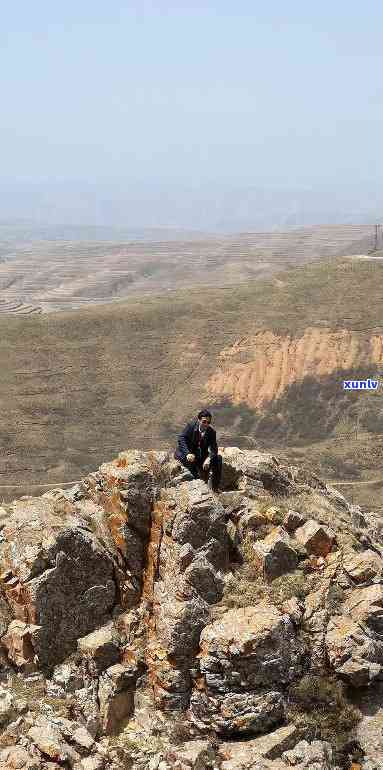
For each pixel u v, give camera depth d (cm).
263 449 13350
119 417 14850
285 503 1515
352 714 1195
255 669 1182
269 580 1327
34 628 1334
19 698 1287
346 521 1591
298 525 1421
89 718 1253
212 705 1180
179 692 1232
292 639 1225
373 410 13938
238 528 1405
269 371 15638
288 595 1292
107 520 1460
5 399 14938
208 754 1139
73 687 1297
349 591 1319
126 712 1273
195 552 1323
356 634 1229
